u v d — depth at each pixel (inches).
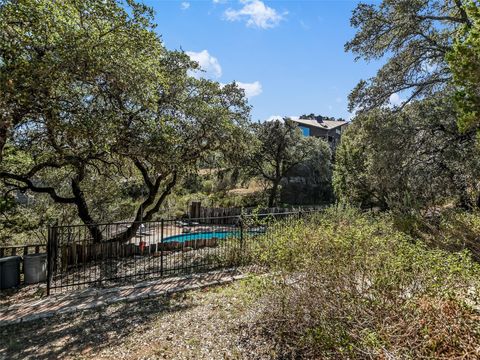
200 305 204.1
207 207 753.0
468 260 120.3
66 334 170.7
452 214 308.0
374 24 450.3
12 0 182.9
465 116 207.8
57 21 189.0
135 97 244.7
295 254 148.5
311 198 1002.1
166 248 369.7
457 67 202.5
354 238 151.4
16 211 378.3
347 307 117.1
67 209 415.8
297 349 130.7
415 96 474.9
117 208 461.4
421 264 119.8
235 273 275.1
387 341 97.5
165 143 296.5
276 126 874.8
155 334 164.1
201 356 137.9
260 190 1011.9
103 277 273.9
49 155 282.5
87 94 238.7
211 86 368.8
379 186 532.1
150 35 233.1
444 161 452.4
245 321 165.8
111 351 148.8
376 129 470.3
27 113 214.7
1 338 167.9
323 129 1652.3
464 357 91.6
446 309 101.7
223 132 357.1
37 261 270.8
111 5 213.2
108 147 240.8
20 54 186.4
